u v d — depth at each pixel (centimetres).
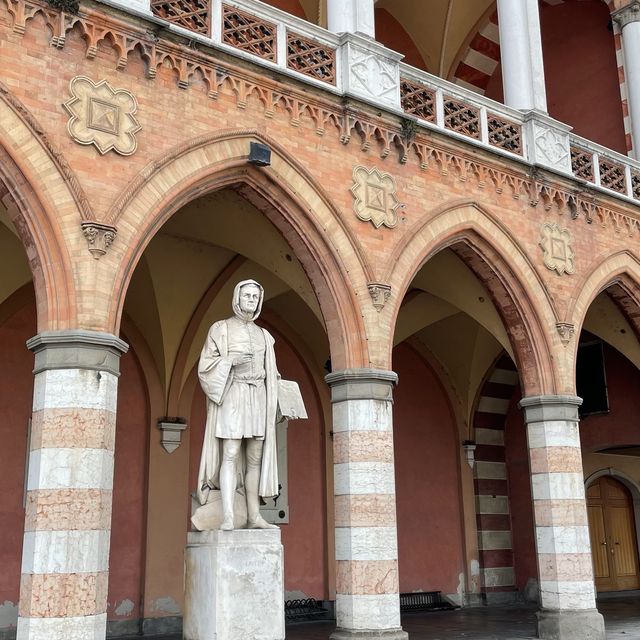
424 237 1391
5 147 1001
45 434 972
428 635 1548
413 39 2230
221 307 1734
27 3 1050
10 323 1581
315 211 1270
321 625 1734
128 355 1720
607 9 2134
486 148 1495
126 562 1638
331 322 1286
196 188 1177
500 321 1691
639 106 1909
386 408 1276
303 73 1303
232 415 1003
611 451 2278
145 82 1134
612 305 1886
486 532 2186
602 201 1695
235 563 941
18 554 1505
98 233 1038
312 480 1922
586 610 1449
